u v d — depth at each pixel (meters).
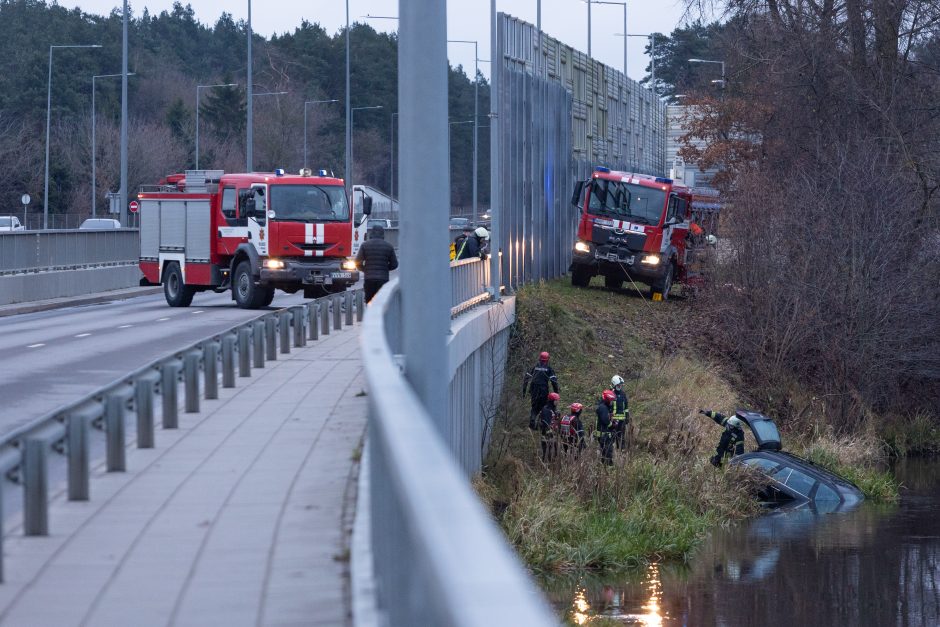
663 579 42.25
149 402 22.86
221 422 26.14
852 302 76.75
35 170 198.25
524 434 57.94
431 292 20.88
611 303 82.12
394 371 11.15
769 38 83.88
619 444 54.72
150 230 78.25
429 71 21.02
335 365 38.50
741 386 74.62
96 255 93.56
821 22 82.81
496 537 4.09
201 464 20.94
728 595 40.16
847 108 83.75
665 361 71.12
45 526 15.71
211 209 72.62
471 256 63.38
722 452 57.28
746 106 99.19
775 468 56.62
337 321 53.56
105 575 13.52
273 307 73.69
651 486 51.00
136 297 93.06
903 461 71.38
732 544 47.78
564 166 98.88
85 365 43.22
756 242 80.31
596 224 83.50
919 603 39.16
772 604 39.06
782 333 77.38
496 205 61.28
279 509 16.94
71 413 18.06
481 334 51.88
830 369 76.12
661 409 62.69
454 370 40.31
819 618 37.66
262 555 14.26
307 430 24.77
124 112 103.38
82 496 17.98
